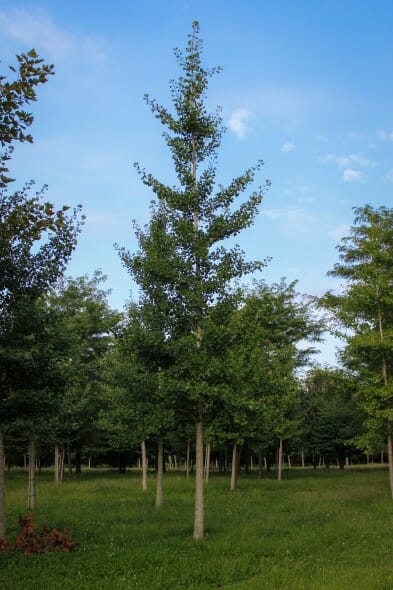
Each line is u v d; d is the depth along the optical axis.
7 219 7.16
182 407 11.66
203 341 11.20
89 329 29.78
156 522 13.33
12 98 6.66
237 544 10.38
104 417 23.95
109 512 15.27
